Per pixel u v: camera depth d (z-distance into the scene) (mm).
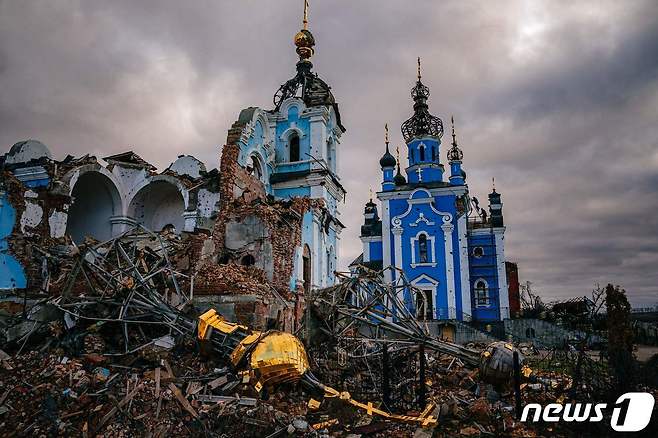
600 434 12516
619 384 14609
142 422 11719
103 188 29203
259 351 14508
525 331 43906
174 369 15148
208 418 12125
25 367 14469
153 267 20016
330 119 41094
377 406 14609
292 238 26609
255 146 34281
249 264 24047
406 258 50938
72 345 16250
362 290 24688
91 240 21047
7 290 21203
